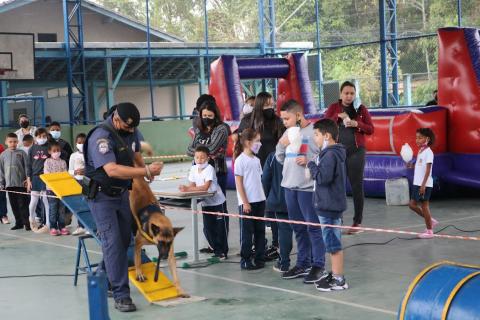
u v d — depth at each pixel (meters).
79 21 24.72
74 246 9.78
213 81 16.61
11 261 8.92
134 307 6.27
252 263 7.77
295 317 5.81
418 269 7.33
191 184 8.18
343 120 9.23
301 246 7.18
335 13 33.12
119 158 6.28
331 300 6.28
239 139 7.65
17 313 6.46
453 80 12.38
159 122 25.66
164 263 8.11
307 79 17.84
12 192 11.51
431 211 11.24
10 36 22.95
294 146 6.93
